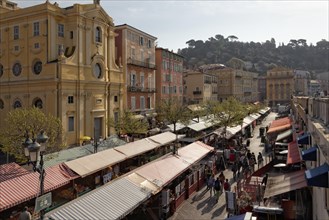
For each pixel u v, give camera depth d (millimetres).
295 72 127062
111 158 22344
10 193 14758
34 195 15383
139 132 34344
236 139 38906
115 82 38250
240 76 105812
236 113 39906
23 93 32281
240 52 189125
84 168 19578
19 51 32531
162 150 31000
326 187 7914
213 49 181375
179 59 62562
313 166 12953
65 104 30938
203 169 23312
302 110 19203
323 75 142625
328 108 9797
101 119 36250
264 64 170750
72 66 31625
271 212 13977
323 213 9102
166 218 16812
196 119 48344
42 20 31047
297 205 14328
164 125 42531
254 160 26359
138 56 46000
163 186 17188
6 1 39562
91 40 34312
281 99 118750
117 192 14359
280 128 33469
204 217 17062
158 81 53938
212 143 36156
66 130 31125
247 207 15469
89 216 11922
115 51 42750
